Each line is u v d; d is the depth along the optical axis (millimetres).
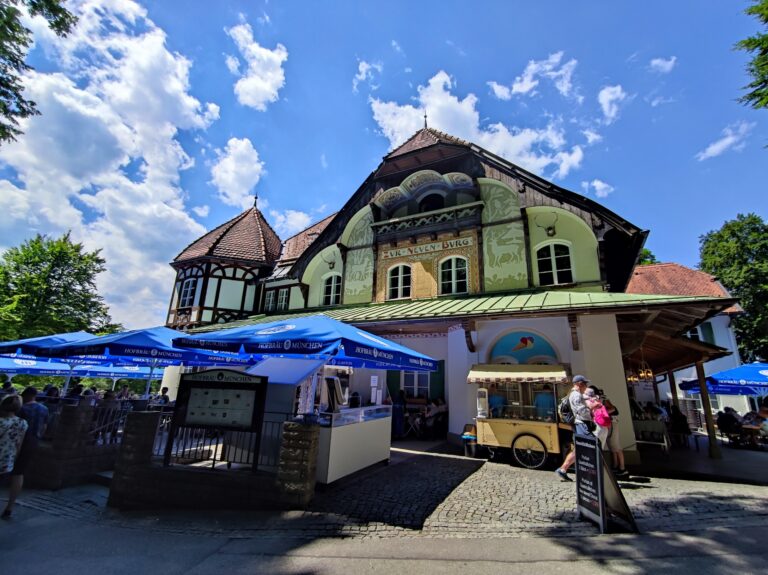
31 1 8109
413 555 4305
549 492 6656
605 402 8516
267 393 7293
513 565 4051
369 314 13133
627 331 10422
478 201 14500
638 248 11930
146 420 6672
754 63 7586
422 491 6582
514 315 10000
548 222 13344
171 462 6824
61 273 30422
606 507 5273
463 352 11727
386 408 8961
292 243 24391
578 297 10242
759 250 26891
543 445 8461
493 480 7406
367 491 6504
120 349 8250
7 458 5668
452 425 11562
